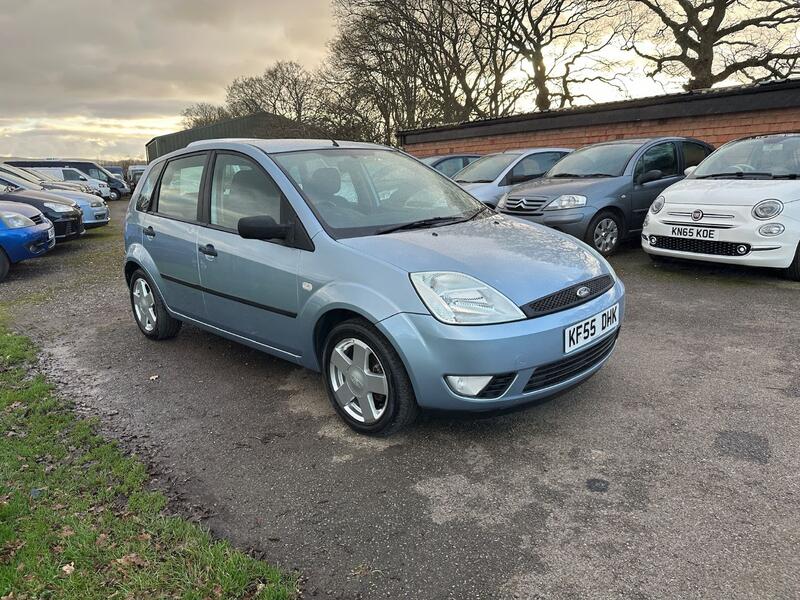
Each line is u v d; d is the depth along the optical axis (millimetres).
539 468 2717
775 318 4656
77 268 9016
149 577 2070
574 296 2906
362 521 2402
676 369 3758
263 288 3461
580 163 8078
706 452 2754
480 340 2619
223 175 3932
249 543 2291
